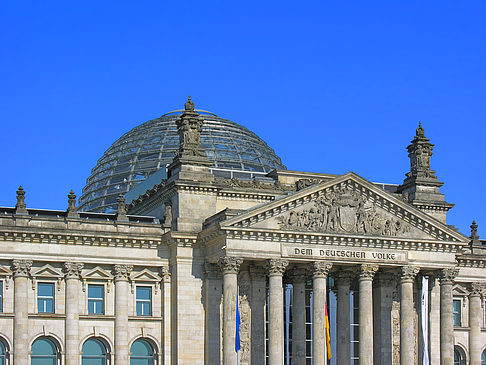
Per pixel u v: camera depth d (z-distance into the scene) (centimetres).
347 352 12669
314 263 12156
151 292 12531
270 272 11969
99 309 12294
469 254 14162
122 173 16750
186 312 12275
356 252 12375
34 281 11981
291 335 13188
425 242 12700
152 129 17550
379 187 12938
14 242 11894
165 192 12838
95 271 12256
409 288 12606
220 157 16062
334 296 13538
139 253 12450
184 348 12200
